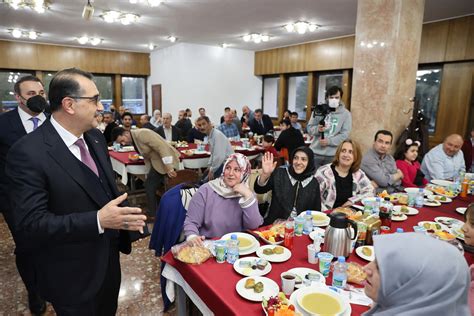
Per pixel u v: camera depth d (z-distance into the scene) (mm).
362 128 3676
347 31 6180
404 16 3355
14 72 7582
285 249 1486
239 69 8656
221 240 1438
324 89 7539
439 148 3326
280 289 1193
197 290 1287
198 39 7184
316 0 4301
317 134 3773
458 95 5227
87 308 1366
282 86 8250
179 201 1918
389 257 708
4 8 4668
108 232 1391
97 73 8523
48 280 1283
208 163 4059
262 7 4652
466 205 2330
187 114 7168
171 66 8172
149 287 2338
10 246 2980
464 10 4699
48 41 7414
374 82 3535
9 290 2279
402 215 2016
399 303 694
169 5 4566
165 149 3533
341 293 1171
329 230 1438
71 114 1195
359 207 2150
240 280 1224
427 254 678
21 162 1128
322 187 2455
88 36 6848
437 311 651
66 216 1124
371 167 2842
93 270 1327
